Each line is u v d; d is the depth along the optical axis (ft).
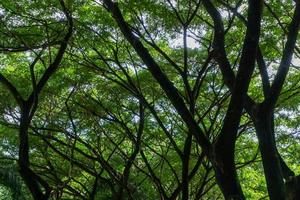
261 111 22.54
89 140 46.70
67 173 47.21
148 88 43.65
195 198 43.19
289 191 20.43
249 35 21.36
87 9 39.14
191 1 39.11
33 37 36.78
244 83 21.38
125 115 46.21
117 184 44.68
